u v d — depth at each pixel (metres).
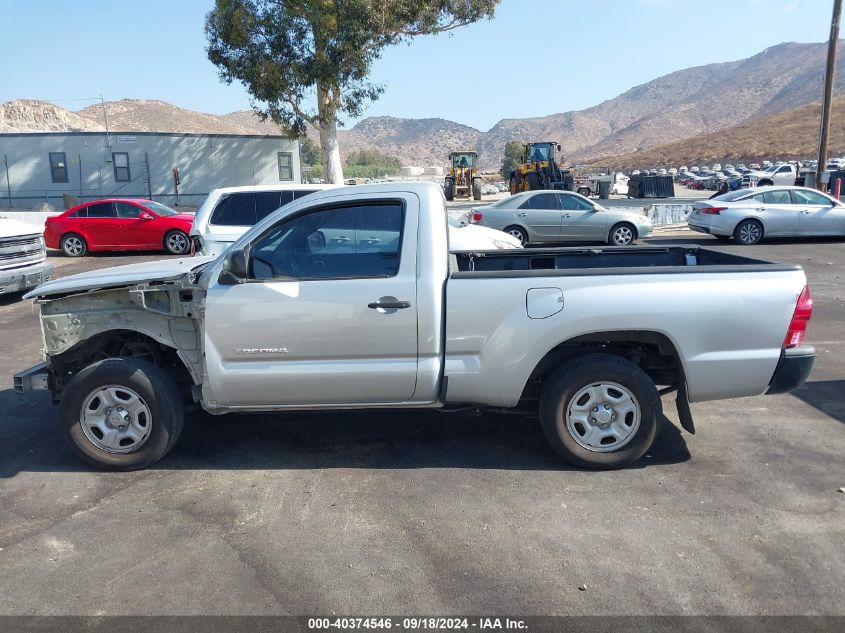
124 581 3.57
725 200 18.39
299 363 4.62
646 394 4.61
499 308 4.54
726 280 4.53
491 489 4.52
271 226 4.65
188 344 4.86
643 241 19.12
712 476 4.66
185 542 3.94
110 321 4.85
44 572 3.67
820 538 3.85
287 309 4.55
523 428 5.59
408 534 3.97
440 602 3.34
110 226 18.98
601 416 4.68
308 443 5.36
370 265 4.61
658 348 4.85
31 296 4.81
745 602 3.30
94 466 4.93
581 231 17.58
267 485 4.65
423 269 4.57
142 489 4.64
